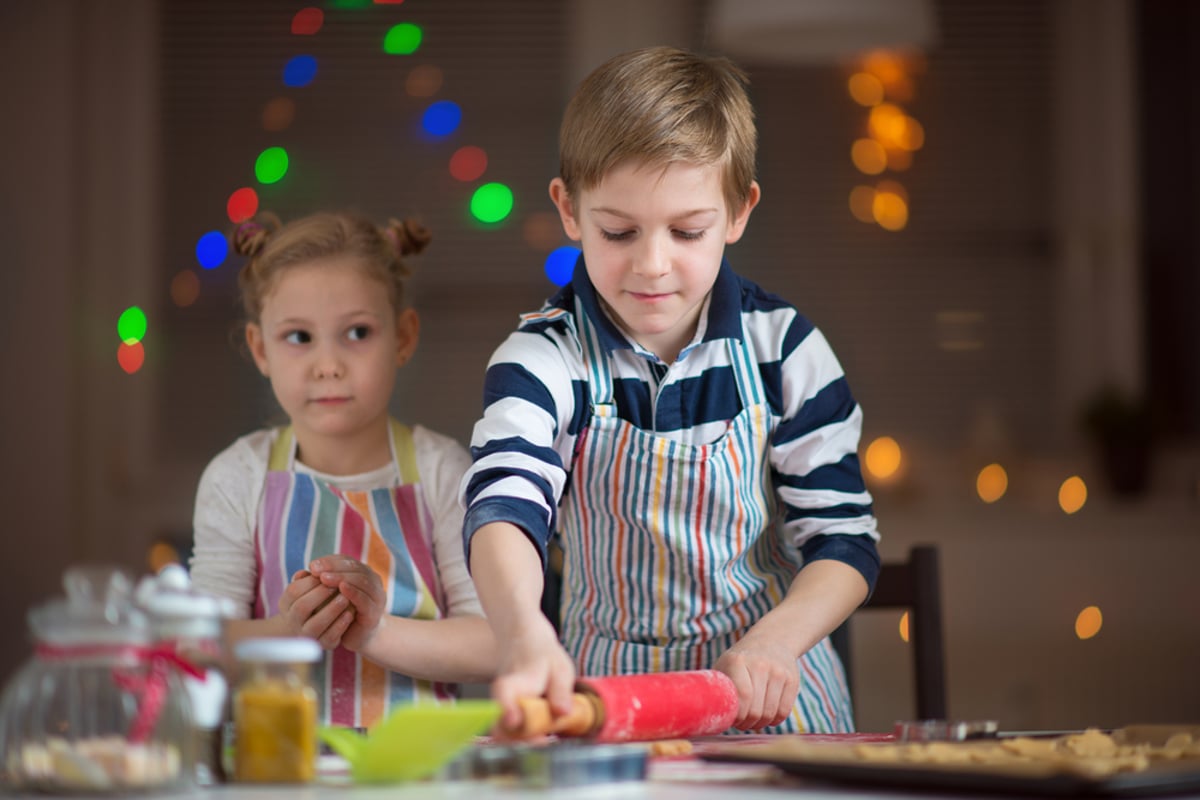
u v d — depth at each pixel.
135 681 0.81
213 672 0.88
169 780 0.80
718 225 1.31
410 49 3.79
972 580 3.68
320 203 3.80
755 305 1.50
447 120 3.81
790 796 0.79
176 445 3.78
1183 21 3.80
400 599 1.53
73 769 0.79
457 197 3.81
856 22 2.81
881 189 3.79
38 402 3.77
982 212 3.80
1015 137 3.81
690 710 1.06
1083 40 3.82
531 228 3.80
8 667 3.70
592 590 1.49
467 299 3.79
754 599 1.47
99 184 3.83
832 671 1.50
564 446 1.43
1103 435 3.65
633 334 1.45
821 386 1.47
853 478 1.46
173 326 3.81
